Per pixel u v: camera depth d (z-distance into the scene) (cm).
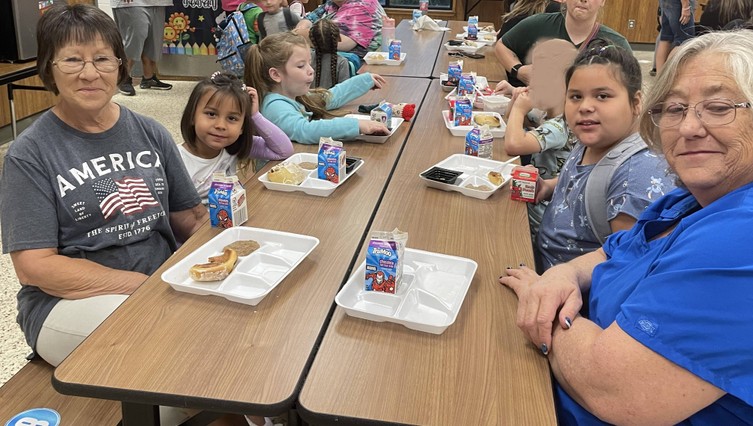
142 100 591
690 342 95
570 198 183
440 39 505
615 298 119
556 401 121
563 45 240
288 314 134
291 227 175
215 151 234
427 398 110
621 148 169
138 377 113
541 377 117
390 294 138
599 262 148
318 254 161
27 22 397
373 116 262
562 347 117
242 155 236
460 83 312
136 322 130
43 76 165
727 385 93
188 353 120
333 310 137
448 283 147
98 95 164
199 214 209
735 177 106
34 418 143
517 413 107
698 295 95
